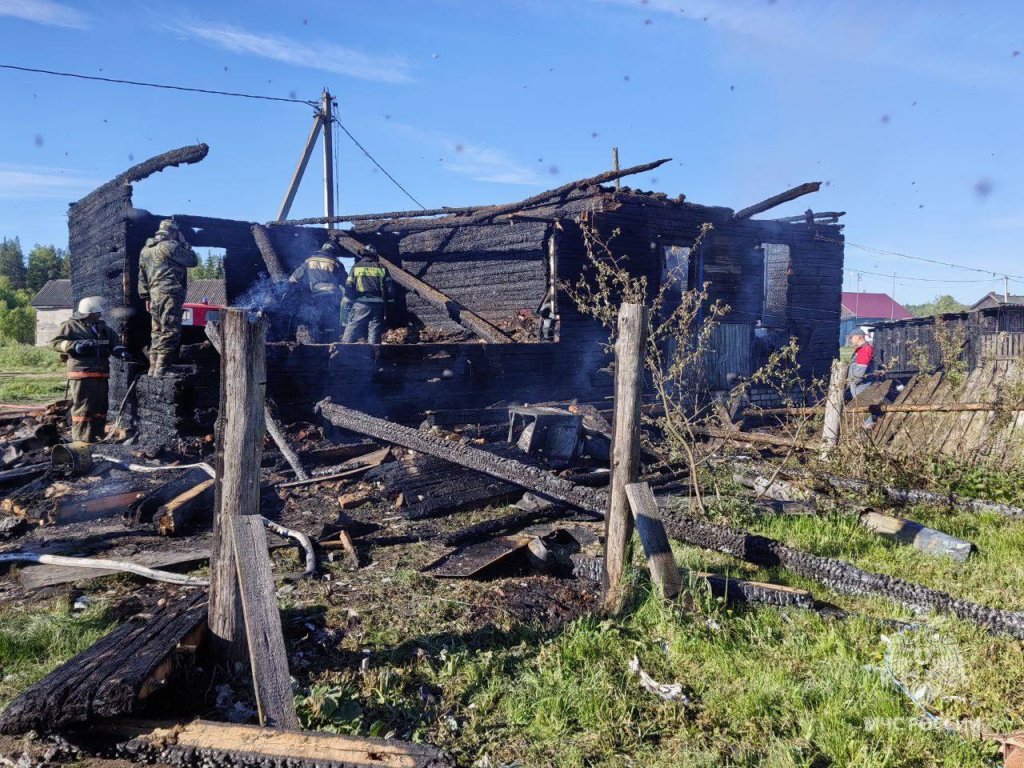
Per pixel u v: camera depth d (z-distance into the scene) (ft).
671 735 10.80
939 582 16.87
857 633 13.88
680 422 25.38
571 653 12.76
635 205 41.22
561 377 38.24
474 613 14.53
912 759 10.13
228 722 10.27
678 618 14.03
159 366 28.30
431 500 22.86
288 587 15.89
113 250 34.12
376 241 47.52
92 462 25.16
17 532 19.95
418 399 32.99
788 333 50.31
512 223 39.88
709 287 45.52
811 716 11.05
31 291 314.55
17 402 49.78
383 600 15.17
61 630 13.35
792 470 27.73
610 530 14.88
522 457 28.12
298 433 28.50
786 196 41.16
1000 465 26.84
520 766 9.91
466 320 37.40
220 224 40.14
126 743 9.70
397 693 11.44
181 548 18.30
